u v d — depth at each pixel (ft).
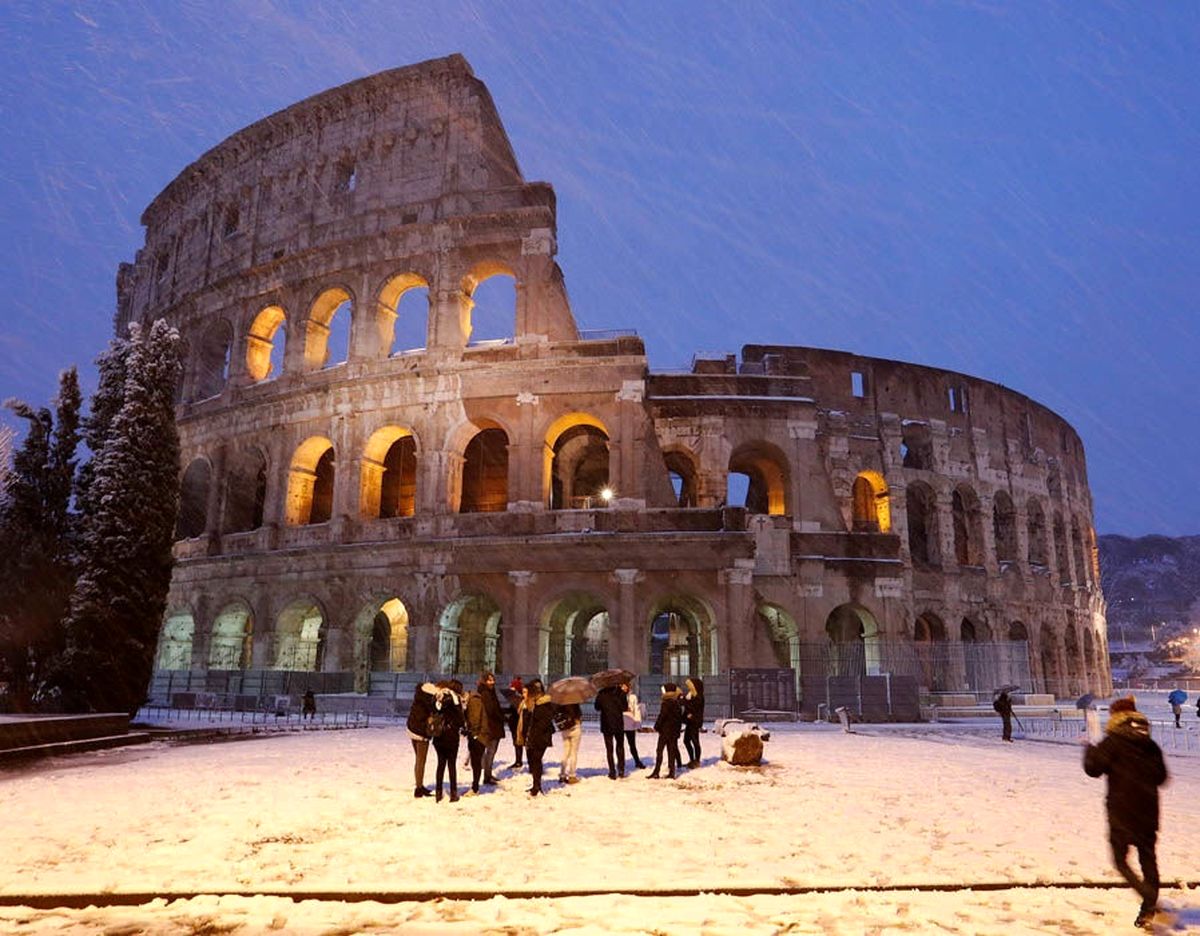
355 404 169.17
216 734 107.34
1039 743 104.01
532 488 156.35
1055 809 52.65
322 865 37.60
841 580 171.42
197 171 209.15
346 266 178.19
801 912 31.12
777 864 37.78
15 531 122.62
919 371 231.71
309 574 163.02
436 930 29.01
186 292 206.18
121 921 29.99
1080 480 282.97
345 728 118.62
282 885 34.24
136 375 131.34
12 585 119.24
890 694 143.33
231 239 198.08
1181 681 388.16
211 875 35.73
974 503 229.66
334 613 159.12
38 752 78.59
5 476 130.52
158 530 126.72
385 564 157.99
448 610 158.30
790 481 178.91
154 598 124.88
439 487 159.43
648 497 159.12
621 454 155.84
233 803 52.75
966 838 43.65
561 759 78.48
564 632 165.48
